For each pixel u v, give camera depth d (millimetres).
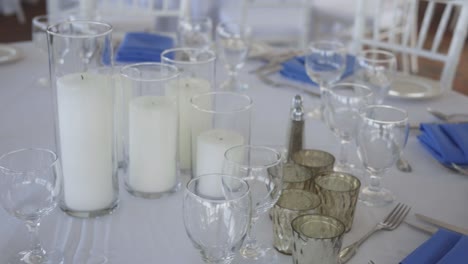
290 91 1406
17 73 1453
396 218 859
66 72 803
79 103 790
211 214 646
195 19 1498
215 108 932
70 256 750
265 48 1704
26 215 716
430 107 1328
